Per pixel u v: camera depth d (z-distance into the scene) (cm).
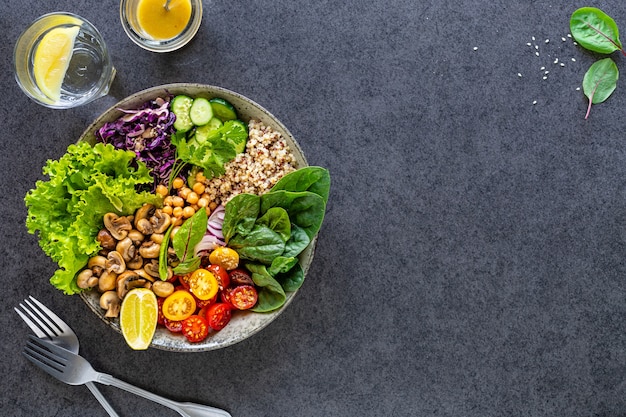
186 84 77
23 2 83
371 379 85
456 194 85
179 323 77
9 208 83
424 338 85
